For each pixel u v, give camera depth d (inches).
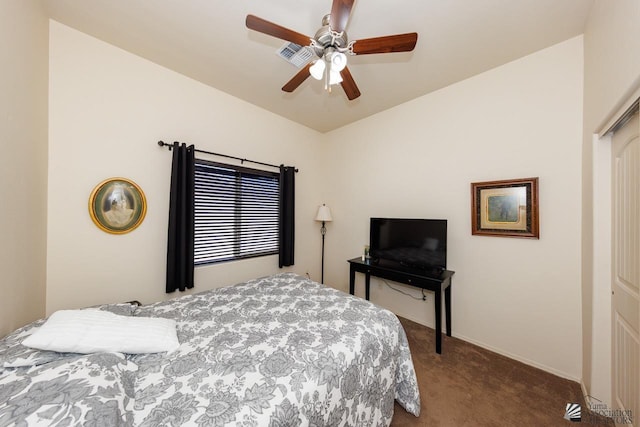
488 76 85.7
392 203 115.6
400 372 58.0
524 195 77.8
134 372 36.5
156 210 85.0
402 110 111.4
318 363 40.6
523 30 66.9
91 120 71.8
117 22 66.2
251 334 49.7
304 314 59.2
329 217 133.6
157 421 28.6
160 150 85.7
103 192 73.4
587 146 64.1
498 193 83.0
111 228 75.0
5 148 44.5
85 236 71.4
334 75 58.4
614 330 55.7
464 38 70.2
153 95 83.7
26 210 53.1
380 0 57.7
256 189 117.0
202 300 68.1
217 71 88.6
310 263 142.5
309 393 35.5
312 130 142.6
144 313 58.7
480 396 63.7
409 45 54.7
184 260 87.7
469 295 90.9
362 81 93.0
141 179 81.4
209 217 99.7
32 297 56.5
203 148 96.7
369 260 112.7
